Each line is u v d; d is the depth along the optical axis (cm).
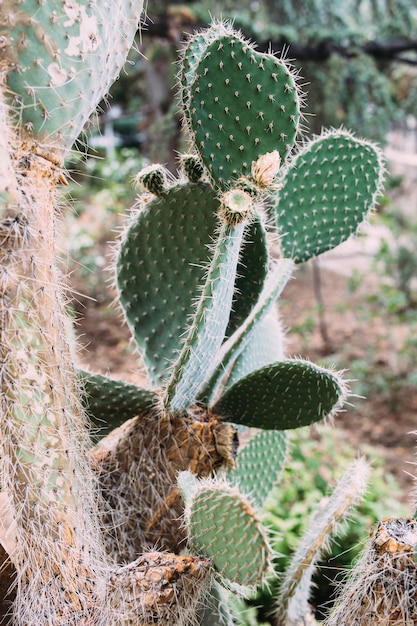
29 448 65
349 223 93
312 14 353
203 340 75
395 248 498
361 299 511
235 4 353
